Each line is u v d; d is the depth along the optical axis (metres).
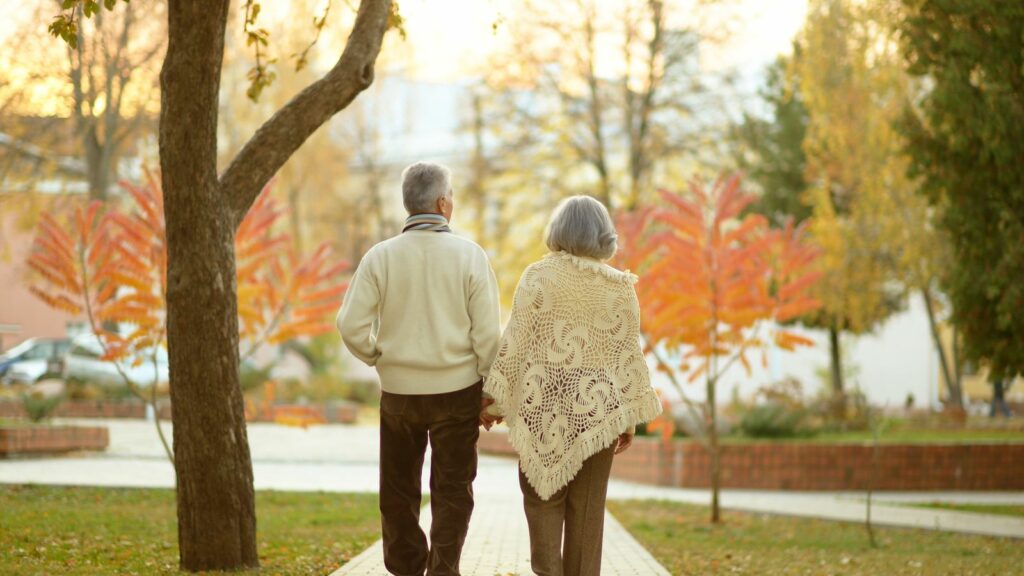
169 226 5.95
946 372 26.17
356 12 7.20
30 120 23.38
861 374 36.56
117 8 23.03
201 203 5.91
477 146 29.33
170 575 5.84
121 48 23.14
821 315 26.05
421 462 4.84
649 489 15.62
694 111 25.67
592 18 24.92
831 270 23.39
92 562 6.50
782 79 29.11
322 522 9.62
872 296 24.09
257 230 11.02
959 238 11.34
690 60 25.58
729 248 11.56
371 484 13.80
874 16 16.94
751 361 32.88
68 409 24.64
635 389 4.51
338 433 23.92
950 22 10.82
